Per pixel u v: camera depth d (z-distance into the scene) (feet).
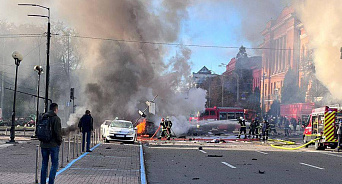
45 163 28.91
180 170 44.37
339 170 45.21
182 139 105.09
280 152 70.03
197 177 39.17
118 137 84.33
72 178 34.99
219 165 49.26
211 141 100.07
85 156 55.31
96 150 65.05
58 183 32.09
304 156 62.64
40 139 28.35
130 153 61.62
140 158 54.29
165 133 102.12
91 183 32.58
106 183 32.78
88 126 61.26
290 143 94.02
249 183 35.50
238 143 96.22
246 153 66.74
